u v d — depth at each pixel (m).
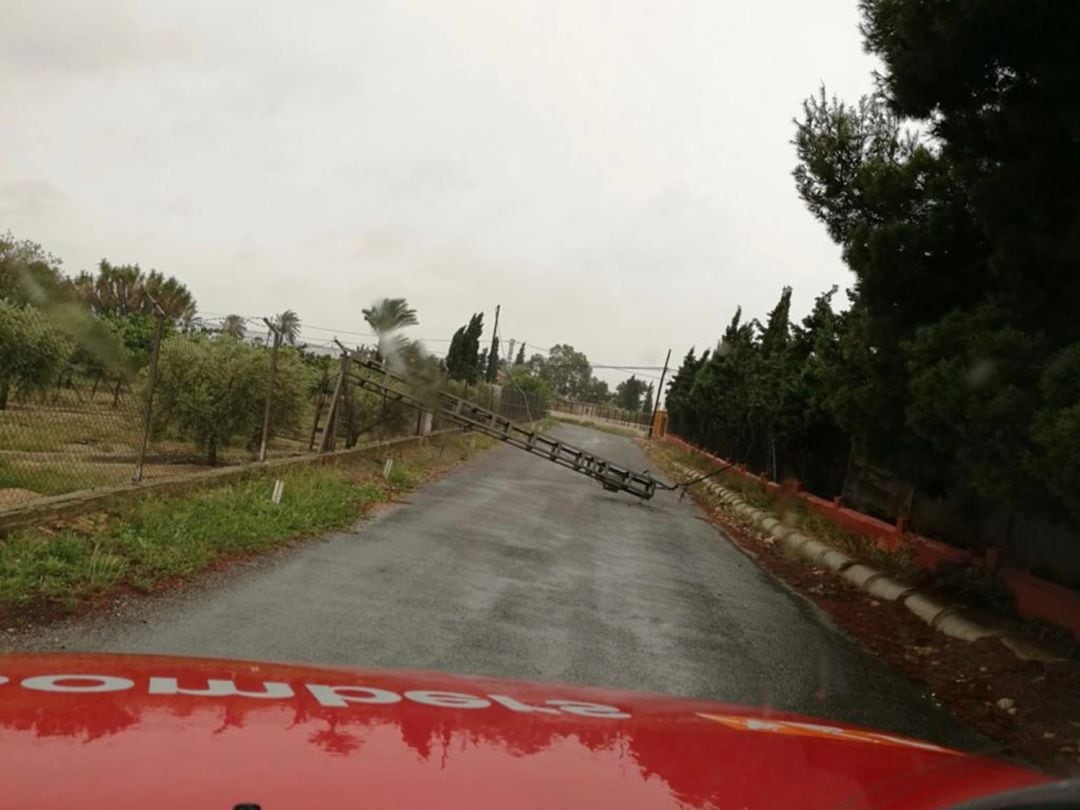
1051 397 6.62
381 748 1.57
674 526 17.70
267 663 2.61
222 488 11.92
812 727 2.44
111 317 23.30
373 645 6.56
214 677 2.18
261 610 7.15
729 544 16.23
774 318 28.77
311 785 1.35
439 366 24.47
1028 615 9.27
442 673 2.77
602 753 1.72
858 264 10.39
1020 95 7.89
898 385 9.95
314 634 6.66
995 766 2.08
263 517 10.71
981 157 8.71
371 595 8.15
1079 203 7.38
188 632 6.33
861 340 10.52
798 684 6.99
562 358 130.50
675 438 60.81
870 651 8.59
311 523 11.27
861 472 17.16
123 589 7.18
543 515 16.08
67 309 13.71
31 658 2.32
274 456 17.19
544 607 8.60
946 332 8.39
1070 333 7.76
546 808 1.38
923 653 8.62
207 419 15.67
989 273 9.14
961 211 9.62
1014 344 7.44
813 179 12.02
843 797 1.64
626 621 8.48
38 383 13.39
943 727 6.29
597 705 2.33
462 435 31.86
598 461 22.41
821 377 14.76
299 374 17.89
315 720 1.72
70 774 1.31
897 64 8.58
